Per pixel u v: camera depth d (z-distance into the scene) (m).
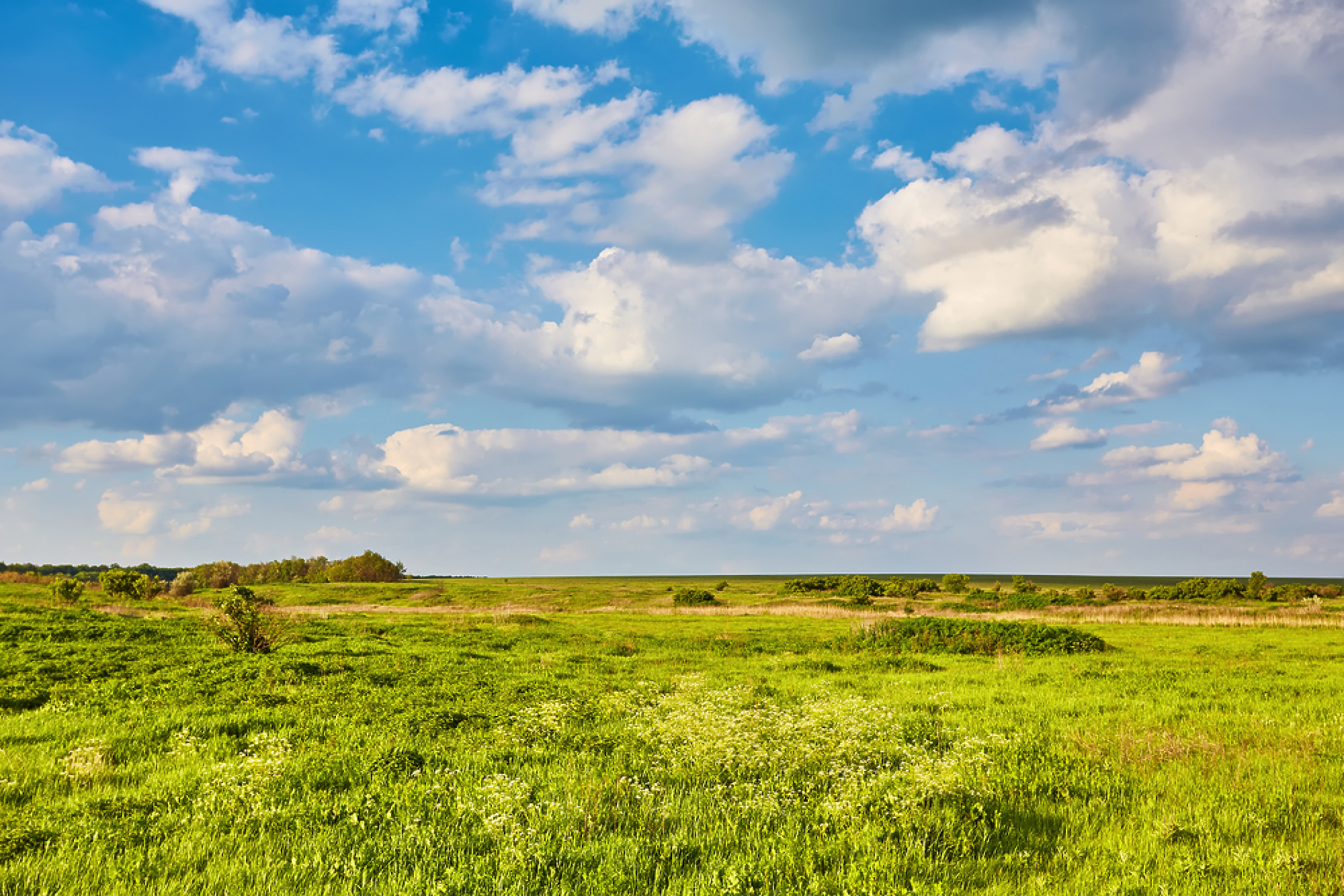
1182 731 14.38
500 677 23.38
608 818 8.85
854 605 72.38
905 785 9.98
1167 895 6.84
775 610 65.12
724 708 16.59
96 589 73.88
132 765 11.96
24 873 6.85
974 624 36.78
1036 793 10.32
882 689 21.84
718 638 39.34
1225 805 9.55
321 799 9.62
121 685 19.62
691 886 6.82
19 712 16.62
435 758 12.13
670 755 12.27
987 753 12.59
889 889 6.58
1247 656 31.47
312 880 7.04
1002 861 7.66
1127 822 8.97
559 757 12.48
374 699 17.89
